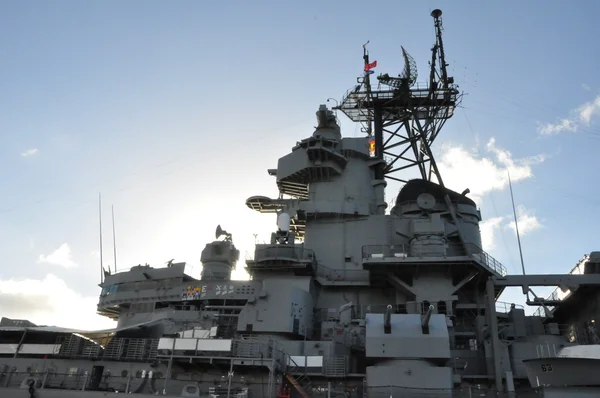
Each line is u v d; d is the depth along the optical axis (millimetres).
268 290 24406
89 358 23375
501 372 21812
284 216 27797
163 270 28750
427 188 28953
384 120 36938
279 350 21594
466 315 25500
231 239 30594
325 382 21312
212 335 22641
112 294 29484
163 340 21391
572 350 18391
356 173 30234
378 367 19938
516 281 25422
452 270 24578
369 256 24766
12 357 24516
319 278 26688
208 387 21312
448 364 22438
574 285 24812
